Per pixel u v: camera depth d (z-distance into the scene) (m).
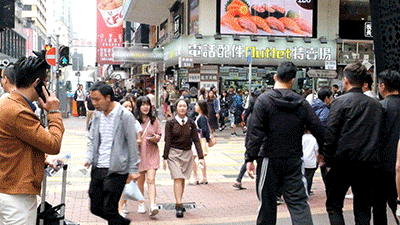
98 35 40.97
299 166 4.57
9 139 3.15
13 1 10.21
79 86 27.56
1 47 62.78
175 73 26.75
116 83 58.00
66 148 13.66
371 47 24.47
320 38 24.05
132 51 25.59
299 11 24.16
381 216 4.81
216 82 23.67
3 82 4.57
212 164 11.36
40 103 3.41
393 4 5.60
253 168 4.71
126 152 4.81
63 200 4.23
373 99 4.54
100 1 40.84
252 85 24.45
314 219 6.20
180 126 6.49
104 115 4.86
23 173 3.19
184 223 6.11
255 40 23.42
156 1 29.58
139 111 6.44
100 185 4.87
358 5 24.95
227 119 22.47
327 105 7.40
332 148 4.57
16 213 3.17
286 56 23.62
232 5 23.52
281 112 4.48
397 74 4.68
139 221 6.20
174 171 6.41
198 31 23.62
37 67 3.27
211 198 7.67
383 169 4.58
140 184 6.64
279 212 6.66
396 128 4.58
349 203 7.21
